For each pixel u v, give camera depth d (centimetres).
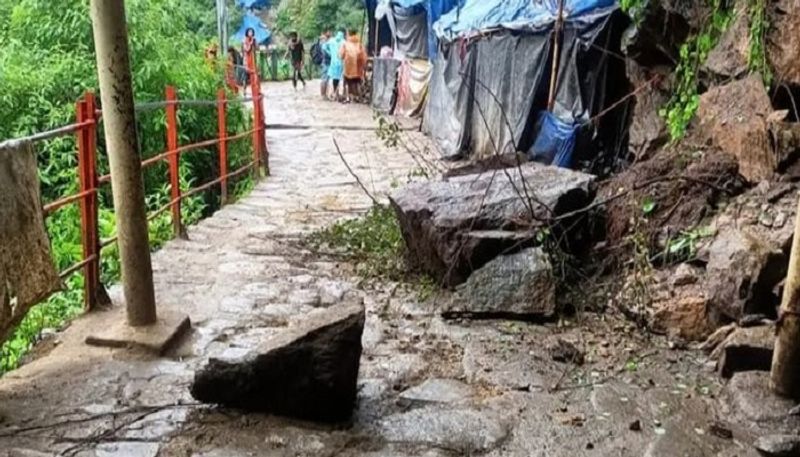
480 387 370
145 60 1006
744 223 441
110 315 445
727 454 305
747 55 529
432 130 1338
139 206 404
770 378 344
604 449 312
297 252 611
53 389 356
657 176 519
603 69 770
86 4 1026
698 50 533
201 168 1060
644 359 396
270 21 3606
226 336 430
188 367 385
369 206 795
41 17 1040
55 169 885
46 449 306
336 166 1074
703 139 543
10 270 354
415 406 350
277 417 336
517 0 989
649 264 448
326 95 2084
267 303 489
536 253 477
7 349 451
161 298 491
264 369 331
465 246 491
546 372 384
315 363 328
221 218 737
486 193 526
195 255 598
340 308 347
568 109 802
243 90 1853
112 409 340
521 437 322
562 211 505
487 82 1002
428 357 405
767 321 388
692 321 418
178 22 1184
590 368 388
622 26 756
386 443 318
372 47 2288
